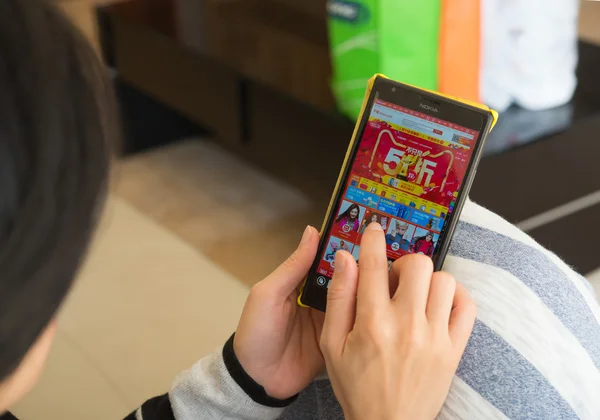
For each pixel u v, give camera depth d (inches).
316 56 62.4
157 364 34.0
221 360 20.0
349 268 16.1
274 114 62.6
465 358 16.7
